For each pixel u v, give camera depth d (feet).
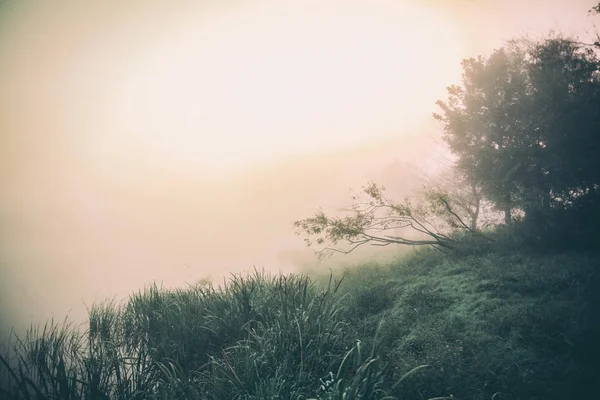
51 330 25.14
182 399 16.24
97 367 20.88
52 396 17.92
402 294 25.95
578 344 15.29
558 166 27.25
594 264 22.54
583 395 12.72
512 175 29.50
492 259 28.17
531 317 18.10
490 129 31.37
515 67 31.73
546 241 28.25
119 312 28.04
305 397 14.20
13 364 21.04
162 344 21.33
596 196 26.53
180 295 27.84
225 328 21.79
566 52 28.53
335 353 17.65
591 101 26.18
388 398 13.37
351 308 24.66
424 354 17.29
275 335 18.13
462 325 19.51
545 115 27.73
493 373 14.79
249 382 15.53
